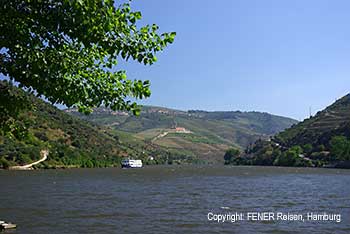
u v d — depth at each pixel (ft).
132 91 24.89
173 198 195.52
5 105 23.50
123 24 22.58
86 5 20.94
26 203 168.35
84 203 172.04
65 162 554.46
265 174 446.19
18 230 112.47
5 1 20.92
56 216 136.46
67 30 21.48
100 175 395.34
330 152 647.56
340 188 262.88
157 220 131.34
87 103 24.47
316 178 372.38
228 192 229.45
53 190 229.45
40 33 21.76
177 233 111.45
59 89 23.21
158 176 396.37
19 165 475.72
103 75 24.70
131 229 116.26
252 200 189.98
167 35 23.50
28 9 21.35
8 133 25.84
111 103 24.71
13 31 21.35
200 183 301.84
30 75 22.39
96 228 117.08
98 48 24.38
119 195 207.31
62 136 641.40
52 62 22.38
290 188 261.03
